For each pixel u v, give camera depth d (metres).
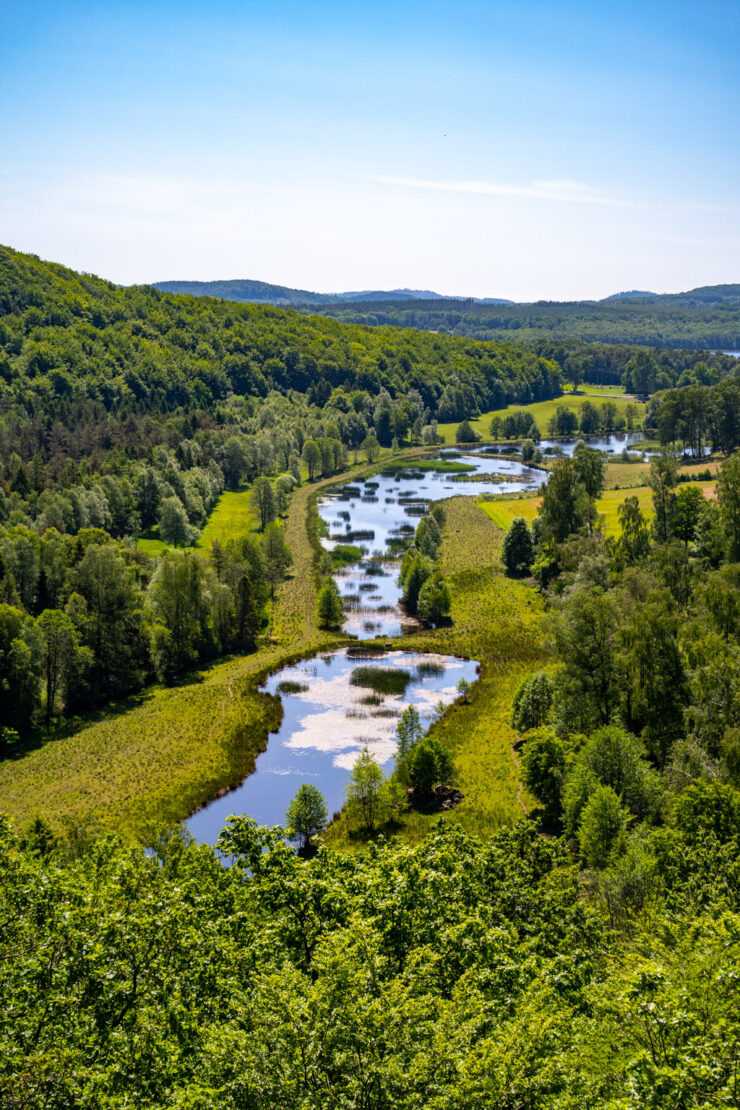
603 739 51.84
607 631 64.25
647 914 33.25
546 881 36.00
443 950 24.55
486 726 74.00
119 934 21.17
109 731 76.75
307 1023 18.03
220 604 100.12
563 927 31.69
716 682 52.22
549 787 55.41
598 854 43.44
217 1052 17.81
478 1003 20.36
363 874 27.84
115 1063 18.06
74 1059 17.31
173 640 95.19
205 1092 16.88
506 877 34.94
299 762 70.06
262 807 62.50
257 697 84.06
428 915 25.48
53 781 66.38
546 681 69.88
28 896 21.86
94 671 88.81
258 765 69.81
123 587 93.19
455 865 32.25
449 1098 16.72
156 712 81.38
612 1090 19.92
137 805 61.94
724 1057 18.48
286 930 24.94
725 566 76.50
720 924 25.39
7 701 76.81
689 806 41.22
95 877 29.00
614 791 49.03
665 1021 19.48
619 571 94.25
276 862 26.97
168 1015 19.89
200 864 32.75
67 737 76.12
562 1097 17.75
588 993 24.88
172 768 68.69
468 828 56.44
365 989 19.59
